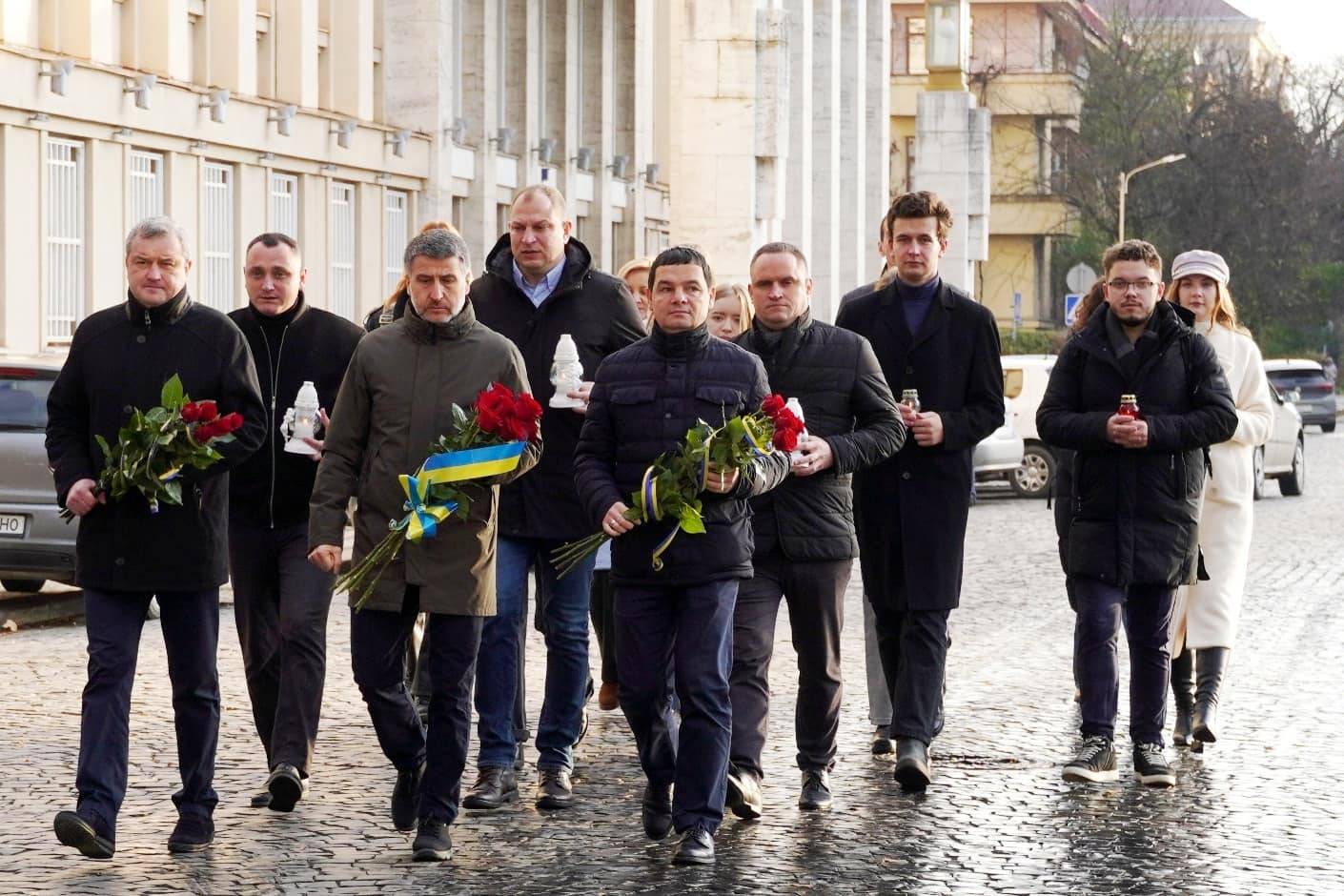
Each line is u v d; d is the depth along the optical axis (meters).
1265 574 30.53
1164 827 13.10
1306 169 124.38
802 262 13.95
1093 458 14.74
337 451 12.52
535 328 14.91
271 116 46.03
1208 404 14.68
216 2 44.56
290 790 13.19
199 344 12.34
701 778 12.06
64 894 11.15
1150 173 118.75
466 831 12.93
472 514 12.19
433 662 12.23
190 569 12.12
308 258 48.66
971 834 12.87
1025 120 128.62
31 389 24.88
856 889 11.42
